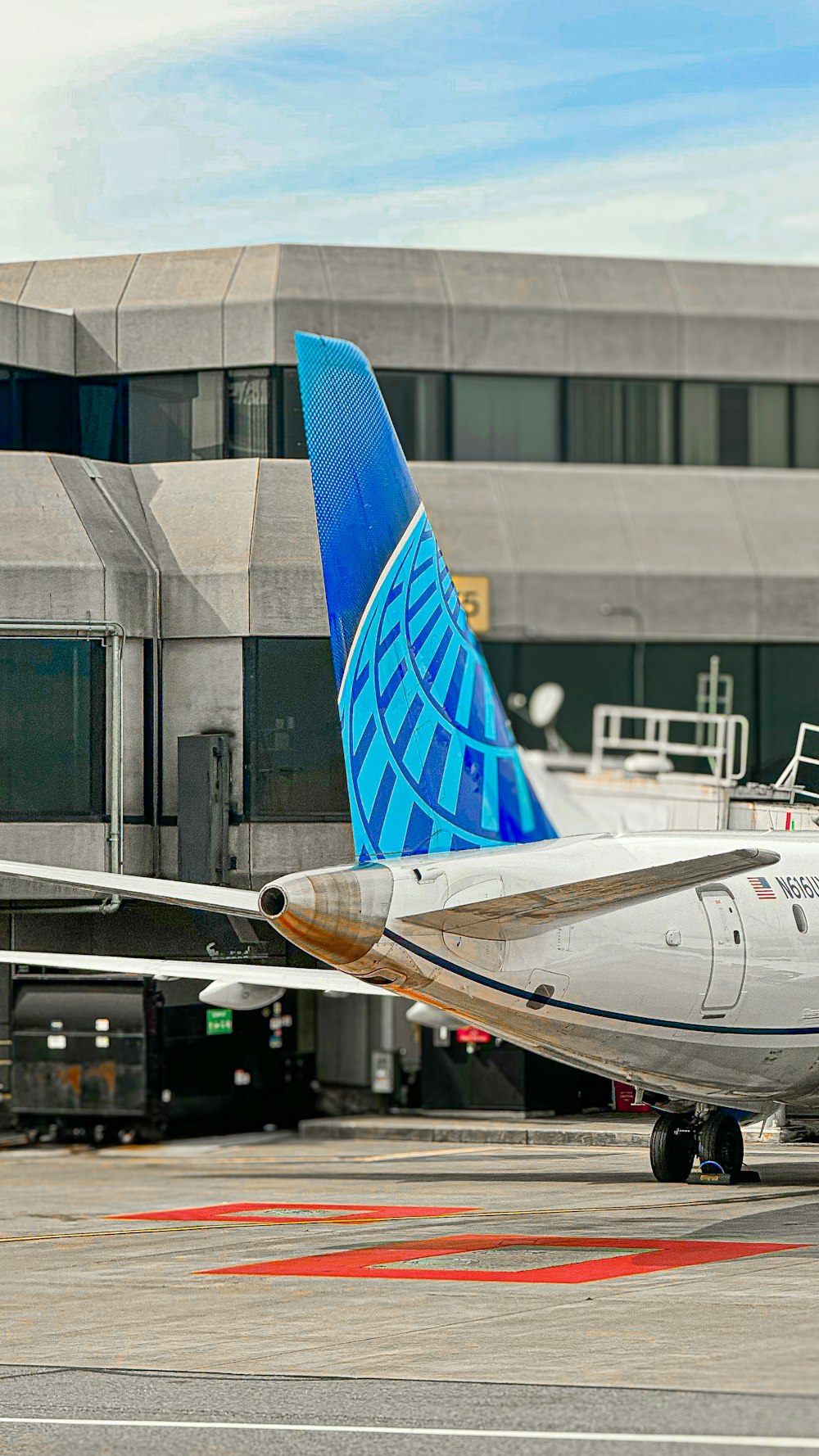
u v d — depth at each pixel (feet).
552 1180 335.67
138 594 361.10
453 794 262.67
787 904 298.76
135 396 408.46
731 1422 138.21
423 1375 160.35
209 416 405.39
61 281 413.59
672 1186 316.19
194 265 411.13
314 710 360.07
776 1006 295.07
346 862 359.25
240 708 358.02
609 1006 272.10
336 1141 444.55
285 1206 310.45
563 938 263.70
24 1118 437.99
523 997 261.85
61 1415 149.48
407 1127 439.22
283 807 357.61
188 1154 420.77
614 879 221.25
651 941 275.18
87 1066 428.15
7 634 352.90
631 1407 144.56
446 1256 236.84
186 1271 233.96
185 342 404.98
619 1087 415.85
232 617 359.05
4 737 352.69
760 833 316.60
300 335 241.96
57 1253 257.34
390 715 251.60
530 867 261.44
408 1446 135.13
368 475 248.52
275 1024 468.75
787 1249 230.68
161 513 370.94
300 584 361.10
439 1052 453.99
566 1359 164.35
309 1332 184.65
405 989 251.60
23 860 351.46
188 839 356.38
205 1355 174.29
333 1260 238.48
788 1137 352.08
